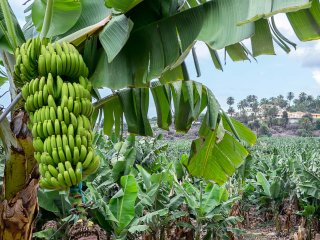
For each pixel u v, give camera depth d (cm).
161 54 330
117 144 964
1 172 641
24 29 390
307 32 326
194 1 378
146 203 614
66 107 237
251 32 283
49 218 621
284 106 11694
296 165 1118
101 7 332
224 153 461
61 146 229
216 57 384
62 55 254
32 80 251
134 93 403
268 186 1091
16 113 287
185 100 413
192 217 759
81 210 532
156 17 346
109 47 300
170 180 752
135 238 679
